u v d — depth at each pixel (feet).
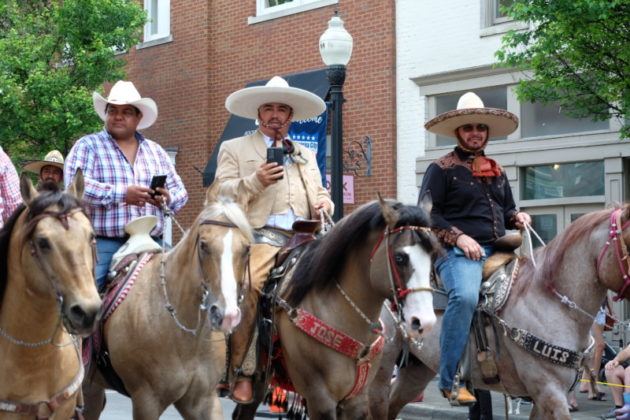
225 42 60.75
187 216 62.18
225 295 16.55
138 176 21.80
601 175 44.42
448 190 22.79
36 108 57.00
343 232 18.63
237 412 21.52
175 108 63.36
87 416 21.07
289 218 21.75
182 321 18.20
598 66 33.71
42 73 56.70
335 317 18.71
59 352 15.53
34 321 14.94
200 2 61.77
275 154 20.01
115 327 18.95
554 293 20.67
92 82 58.18
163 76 64.18
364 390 19.45
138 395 18.75
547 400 20.47
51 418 15.65
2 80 53.78
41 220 14.25
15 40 55.57
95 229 21.16
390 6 51.62
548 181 46.57
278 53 57.47
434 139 50.26
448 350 21.58
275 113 22.26
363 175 52.47
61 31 56.85
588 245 20.34
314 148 47.47
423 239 17.30
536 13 32.24
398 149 51.44
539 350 20.42
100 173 21.39
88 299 13.99
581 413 33.50
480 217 22.63
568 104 35.99
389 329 23.03
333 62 35.09
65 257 14.08
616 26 32.24
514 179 47.29
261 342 20.01
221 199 17.83
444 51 49.62
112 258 20.45
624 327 34.50
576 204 45.24
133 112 22.02
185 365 18.51
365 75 52.60
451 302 21.58
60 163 37.37
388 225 17.69
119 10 57.21
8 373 15.28
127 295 19.07
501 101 48.24
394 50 51.67
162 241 22.39
